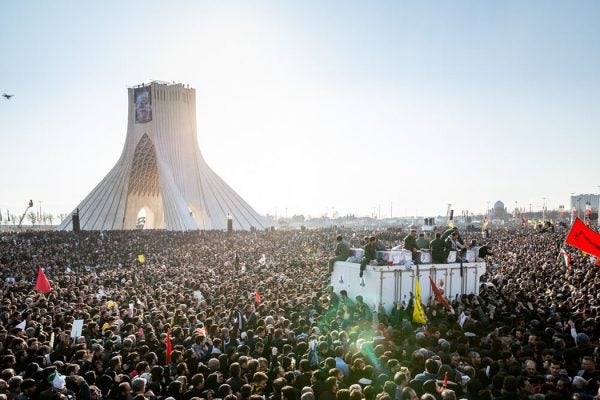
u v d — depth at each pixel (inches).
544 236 1820.9
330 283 796.0
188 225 2736.2
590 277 777.6
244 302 642.8
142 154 3238.2
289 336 453.1
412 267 647.8
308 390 284.4
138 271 1203.2
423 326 525.3
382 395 275.7
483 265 700.0
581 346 400.5
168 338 399.9
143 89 3174.2
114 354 387.9
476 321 510.9
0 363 346.6
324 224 7711.6
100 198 3093.0
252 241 2015.3
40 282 767.7
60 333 431.5
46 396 289.9
